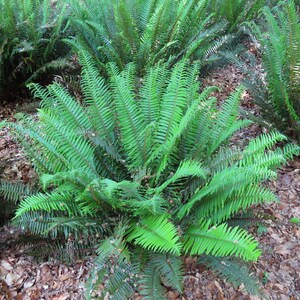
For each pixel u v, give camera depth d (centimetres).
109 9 451
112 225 271
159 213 248
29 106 413
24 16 437
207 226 239
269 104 376
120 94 287
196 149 287
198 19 472
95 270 247
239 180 238
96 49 454
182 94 282
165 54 448
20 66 421
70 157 268
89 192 250
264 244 297
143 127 287
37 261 280
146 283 235
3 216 296
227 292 265
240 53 510
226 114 296
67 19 477
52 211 275
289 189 346
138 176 262
